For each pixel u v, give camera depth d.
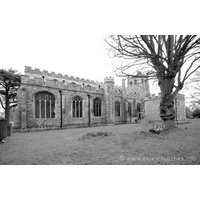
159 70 11.18
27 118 18.19
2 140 9.82
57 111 21.06
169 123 11.33
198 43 8.98
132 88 44.62
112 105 27.67
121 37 8.70
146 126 11.03
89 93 25.47
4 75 23.89
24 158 5.86
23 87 18.16
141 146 6.86
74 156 5.87
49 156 6.00
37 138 11.36
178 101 31.38
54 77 29.86
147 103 33.41
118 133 10.80
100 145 7.34
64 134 13.36
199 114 40.53
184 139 8.09
